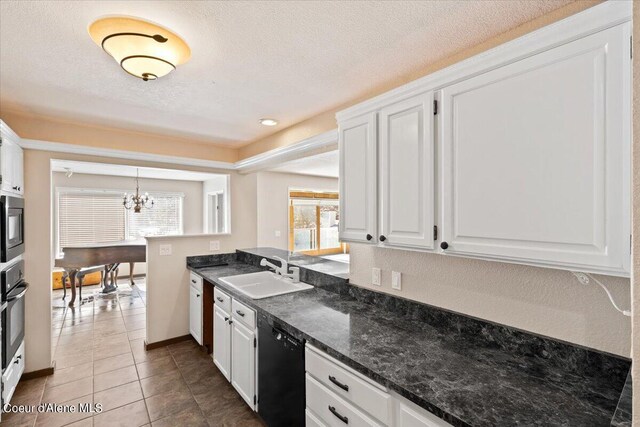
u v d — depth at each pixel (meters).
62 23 1.32
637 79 0.62
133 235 6.57
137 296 5.34
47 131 2.68
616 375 1.13
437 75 1.33
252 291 2.75
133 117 2.62
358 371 1.30
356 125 1.74
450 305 1.67
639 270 0.61
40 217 2.67
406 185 1.46
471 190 1.22
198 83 1.96
